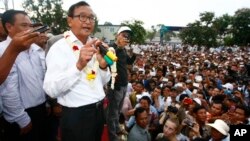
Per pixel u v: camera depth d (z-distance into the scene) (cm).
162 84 1169
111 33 4972
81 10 263
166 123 568
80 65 248
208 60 2984
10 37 306
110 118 551
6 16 304
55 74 255
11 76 302
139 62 1912
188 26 5353
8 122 312
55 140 375
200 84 1227
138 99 907
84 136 262
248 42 5484
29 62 326
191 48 5384
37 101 333
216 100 802
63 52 261
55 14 2364
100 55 276
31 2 2523
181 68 1836
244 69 2112
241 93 1180
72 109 262
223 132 558
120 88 552
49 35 383
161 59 2736
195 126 645
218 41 5662
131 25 3794
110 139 551
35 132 337
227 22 5394
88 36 278
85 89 264
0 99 306
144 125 599
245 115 714
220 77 1631
